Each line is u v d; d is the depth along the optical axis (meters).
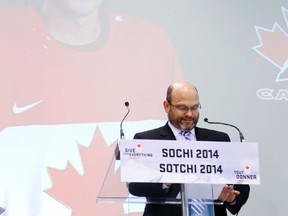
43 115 5.04
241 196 3.94
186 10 5.66
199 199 3.55
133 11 5.52
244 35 5.73
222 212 4.00
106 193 3.50
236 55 5.65
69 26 5.31
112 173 3.46
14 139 4.93
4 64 5.07
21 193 4.84
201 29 5.65
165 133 4.18
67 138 5.05
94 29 5.38
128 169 3.30
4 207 4.78
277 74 5.70
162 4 5.62
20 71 5.09
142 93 5.32
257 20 5.80
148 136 4.15
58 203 4.90
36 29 5.23
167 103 4.23
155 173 3.33
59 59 5.21
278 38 5.80
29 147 4.95
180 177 3.35
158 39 5.51
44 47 5.20
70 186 4.96
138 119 5.24
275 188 5.41
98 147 5.10
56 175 4.95
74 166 5.01
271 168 5.45
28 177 4.89
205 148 3.42
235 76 5.59
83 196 4.97
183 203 3.40
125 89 5.29
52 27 5.27
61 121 5.07
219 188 3.44
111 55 5.35
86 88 5.20
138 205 5.04
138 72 5.37
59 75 5.17
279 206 5.37
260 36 5.76
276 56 5.74
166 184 3.45
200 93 5.47
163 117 5.31
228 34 5.70
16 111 4.99
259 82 5.63
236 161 3.45
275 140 5.52
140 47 5.44
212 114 5.45
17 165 4.89
